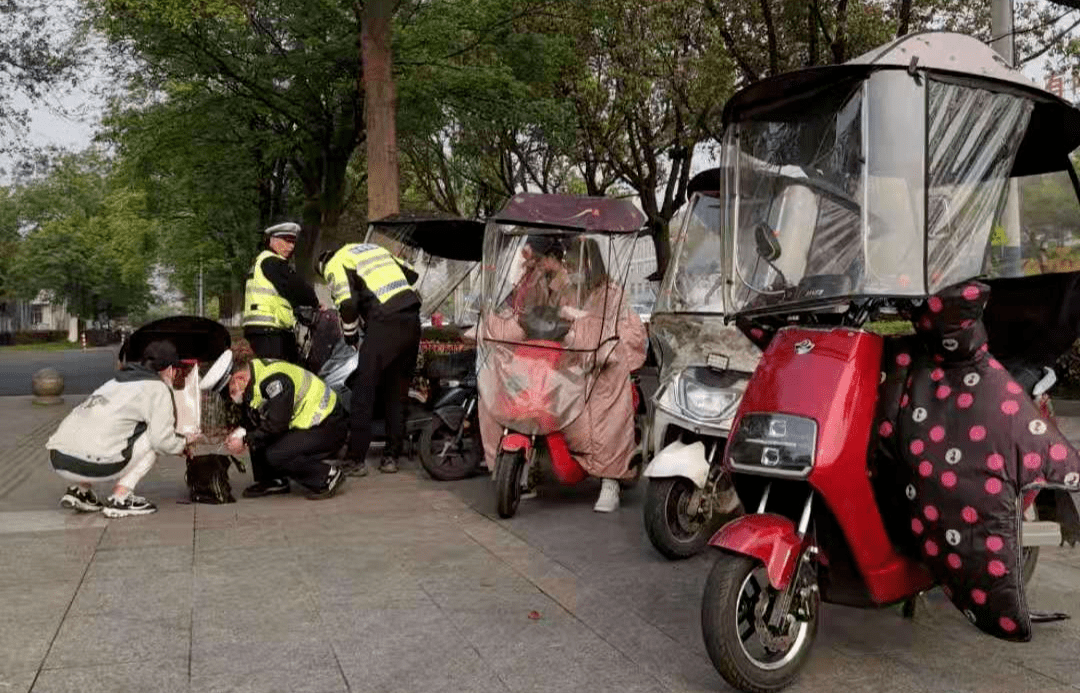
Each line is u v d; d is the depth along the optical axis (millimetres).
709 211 6141
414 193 34719
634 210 6879
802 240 4094
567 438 6336
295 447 6914
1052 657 3988
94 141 19703
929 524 3627
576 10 17281
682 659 3947
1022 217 4590
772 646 3670
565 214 6734
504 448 6293
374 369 7742
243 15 15617
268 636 4168
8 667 3791
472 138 24297
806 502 3701
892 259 3822
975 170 4152
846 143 4016
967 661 3949
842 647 4121
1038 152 4602
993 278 4398
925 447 3627
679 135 20328
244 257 27000
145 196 24156
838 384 3639
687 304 5840
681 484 5418
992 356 4086
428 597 4734
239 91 17609
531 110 18016
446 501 7000
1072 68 13227
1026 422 3504
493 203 33344
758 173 4332
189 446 6844
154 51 16047
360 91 17156
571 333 6375
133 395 6438
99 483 6887
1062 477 3428
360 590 4832
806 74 4062
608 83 22562
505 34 17141
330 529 6117
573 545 5762
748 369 5469
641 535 6016
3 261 64250
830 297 3883
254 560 5359
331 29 16594
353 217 26922
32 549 5543
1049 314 4246
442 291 9648
